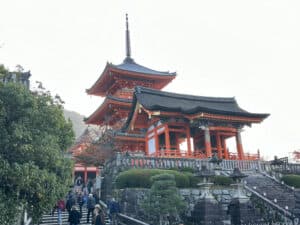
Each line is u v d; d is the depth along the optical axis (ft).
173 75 217.36
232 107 169.27
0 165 46.16
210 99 171.32
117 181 92.94
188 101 163.43
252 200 91.81
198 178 94.22
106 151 142.31
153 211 73.26
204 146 149.79
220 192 91.97
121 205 86.79
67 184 58.70
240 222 82.38
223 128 139.95
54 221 78.33
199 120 135.13
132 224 76.59
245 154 140.97
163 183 74.90
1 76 57.16
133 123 150.71
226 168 119.14
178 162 110.11
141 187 87.92
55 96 62.90
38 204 50.21
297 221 81.15
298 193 102.89
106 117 204.85
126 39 251.80
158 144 140.36
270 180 112.88
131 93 211.41
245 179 108.58
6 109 51.21
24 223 61.82
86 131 191.72
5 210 44.98
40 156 51.42
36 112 53.78
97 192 107.14
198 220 81.97
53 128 57.98
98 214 59.31
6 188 47.24
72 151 162.91
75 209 68.28
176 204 73.20
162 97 156.76
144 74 210.38
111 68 202.08
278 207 86.33
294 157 166.40
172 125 136.15
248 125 145.69
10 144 48.91
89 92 235.20
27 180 46.70
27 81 93.66
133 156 103.65
